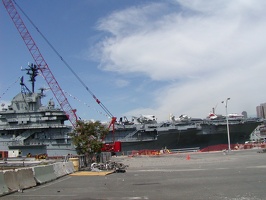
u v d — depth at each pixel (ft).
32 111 250.78
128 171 89.61
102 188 51.62
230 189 45.34
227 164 99.55
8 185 48.70
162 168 96.48
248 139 284.20
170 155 206.59
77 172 86.99
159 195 42.09
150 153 236.43
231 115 278.05
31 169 58.95
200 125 250.78
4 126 249.75
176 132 251.39
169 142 260.01
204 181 56.44
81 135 116.26
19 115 250.57
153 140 257.34
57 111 251.39
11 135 251.80
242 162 105.81
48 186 56.54
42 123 249.75
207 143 269.03
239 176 62.49
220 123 254.06
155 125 255.09
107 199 39.91
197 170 82.23
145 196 41.60
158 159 158.61
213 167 90.02
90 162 114.83
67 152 246.06
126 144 256.32
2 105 252.42
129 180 63.77
